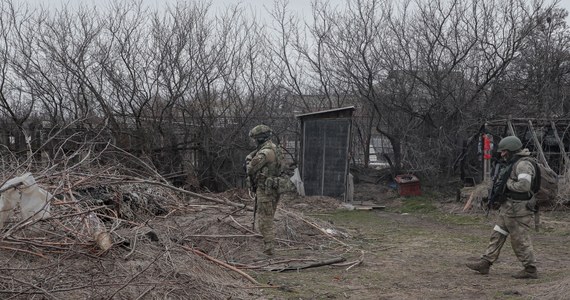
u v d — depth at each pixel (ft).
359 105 61.72
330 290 21.83
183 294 18.80
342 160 52.13
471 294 21.07
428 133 57.72
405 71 57.72
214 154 57.41
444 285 22.58
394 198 54.29
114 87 54.95
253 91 59.82
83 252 19.39
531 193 22.97
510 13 56.03
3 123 53.06
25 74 53.21
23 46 53.67
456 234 36.52
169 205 33.55
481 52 57.21
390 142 60.29
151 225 28.35
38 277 17.48
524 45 57.31
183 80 56.49
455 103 55.98
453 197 53.16
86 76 53.83
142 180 29.71
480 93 57.47
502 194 23.40
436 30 57.31
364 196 55.21
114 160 37.27
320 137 52.47
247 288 21.36
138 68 55.42
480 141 55.26
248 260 26.66
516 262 27.02
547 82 58.59
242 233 30.40
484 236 35.58
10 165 29.14
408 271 25.31
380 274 24.66
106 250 19.85
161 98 56.44
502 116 54.75
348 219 43.73
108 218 26.89
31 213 19.86
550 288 20.43
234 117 58.34
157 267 19.88
